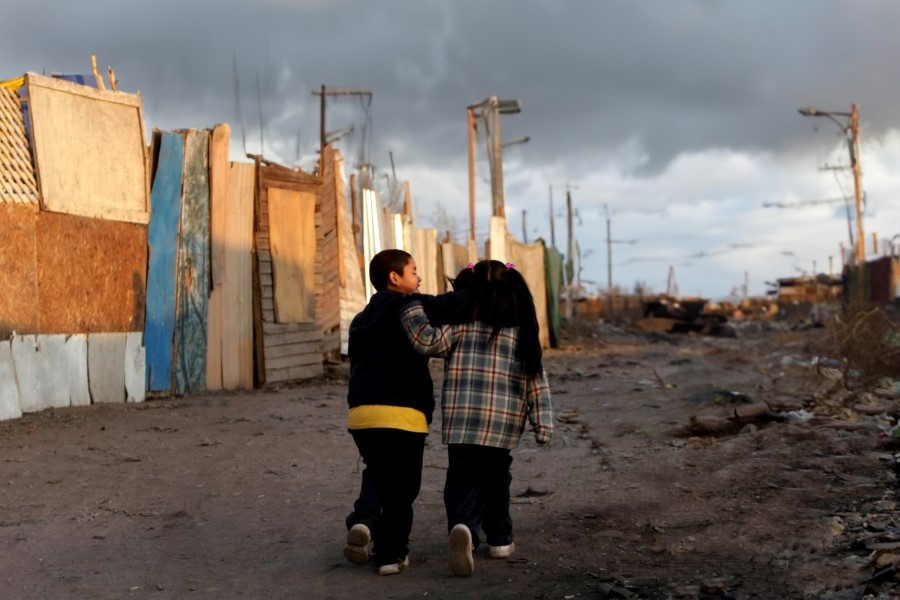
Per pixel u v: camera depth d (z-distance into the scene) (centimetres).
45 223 1058
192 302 1252
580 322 3438
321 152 1504
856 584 446
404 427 485
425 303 501
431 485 726
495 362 497
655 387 1354
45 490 696
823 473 688
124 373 1154
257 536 583
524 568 504
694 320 4744
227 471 767
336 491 703
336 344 1468
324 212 1482
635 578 480
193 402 1158
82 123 1107
